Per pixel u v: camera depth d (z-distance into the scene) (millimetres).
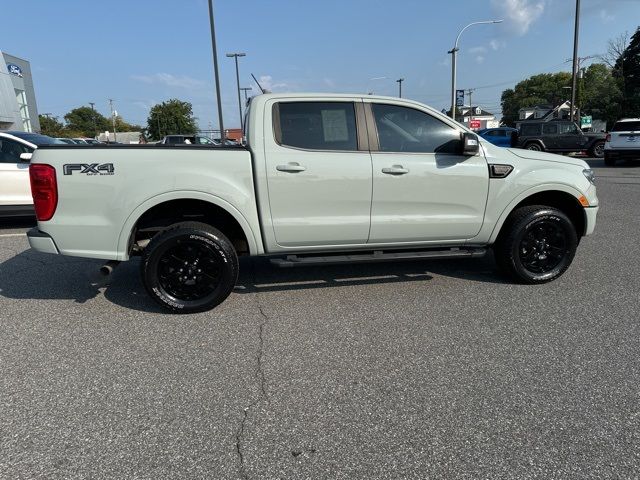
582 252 5379
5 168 6633
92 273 3725
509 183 4023
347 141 3764
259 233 3717
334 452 2084
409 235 3959
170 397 2525
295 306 3832
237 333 3330
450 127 3951
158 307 3844
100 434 2215
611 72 54344
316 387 2613
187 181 3463
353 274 4664
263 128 3619
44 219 3428
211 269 3674
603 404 2410
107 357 2986
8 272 4836
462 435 2184
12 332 3373
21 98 34969
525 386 2588
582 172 4227
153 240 3535
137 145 3490
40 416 2354
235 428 2260
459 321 3486
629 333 3236
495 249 4363
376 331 3334
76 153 3375
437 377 2699
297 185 3629
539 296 3984
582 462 1997
